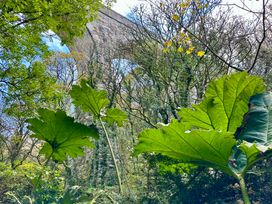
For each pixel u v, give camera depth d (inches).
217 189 372.8
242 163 57.3
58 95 364.5
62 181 402.3
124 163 465.1
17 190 439.5
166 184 380.5
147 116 462.0
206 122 69.9
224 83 68.8
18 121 474.6
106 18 537.3
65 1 335.3
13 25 316.2
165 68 439.2
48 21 324.5
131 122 467.5
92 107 104.3
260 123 60.9
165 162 299.9
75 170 492.7
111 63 504.7
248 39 397.7
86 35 562.6
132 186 413.7
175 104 429.1
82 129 98.0
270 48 398.6
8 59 333.1
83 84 102.3
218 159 56.2
